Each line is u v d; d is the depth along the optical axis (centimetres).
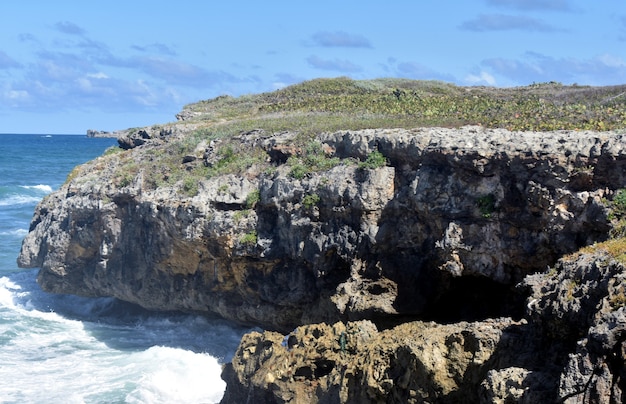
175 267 4212
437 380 2295
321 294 3556
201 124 5572
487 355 2238
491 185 2989
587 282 2070
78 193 4797
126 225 4459
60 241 4800
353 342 2745
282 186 3650
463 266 3075
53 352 4047
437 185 3117
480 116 4284
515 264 2989
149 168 4538
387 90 6969
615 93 4891
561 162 2803
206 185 3984
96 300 4888
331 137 3738
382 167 3356
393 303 3275
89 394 3447
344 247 3416
